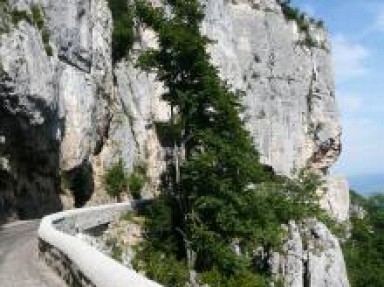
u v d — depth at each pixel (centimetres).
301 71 12244
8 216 4972
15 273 2214
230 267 4644
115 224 4219
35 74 5100
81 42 6347
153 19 5222
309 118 12475
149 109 7975
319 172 12694
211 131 5053
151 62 5253
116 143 7138
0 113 4912
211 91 5088
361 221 12600
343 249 9962
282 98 11688
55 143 5622
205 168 4859
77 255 1753
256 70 11312
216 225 4900
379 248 11381
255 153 5459
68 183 6138
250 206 5016
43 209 5597
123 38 7875
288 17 12419
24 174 5403
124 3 8156
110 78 7219
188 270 4450
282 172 11481
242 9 11331
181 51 5059
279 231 5153
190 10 5206
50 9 5844
